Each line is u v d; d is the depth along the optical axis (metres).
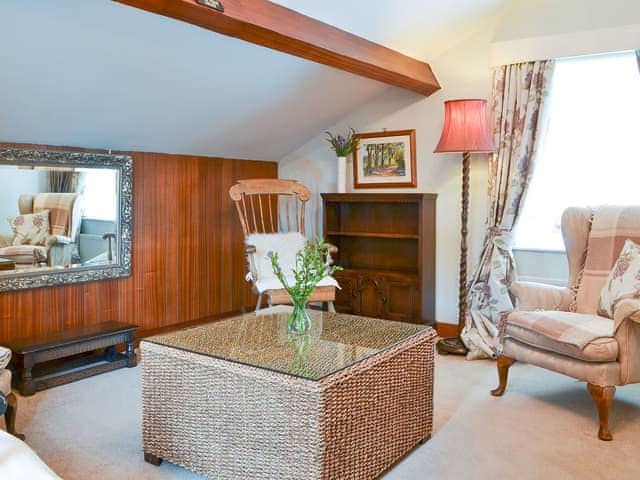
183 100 3.70
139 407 3.01
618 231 3.25
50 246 3.62
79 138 3.68
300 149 5.31
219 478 2.21
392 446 2.35
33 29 2.60
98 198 3.88
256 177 5.22
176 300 4.52
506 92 4.05
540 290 3.30
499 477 2.29
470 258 4.40
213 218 4.80
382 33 3.67
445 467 2.38
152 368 2.39
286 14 3.01
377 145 4.82
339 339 2.48
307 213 5.32
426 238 4.40
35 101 3.14
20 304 3.52
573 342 2.70
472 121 3.80
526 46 3.96
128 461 2.44
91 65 3.01
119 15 2.69
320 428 1.94
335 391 2.00
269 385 2.04
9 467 1.42
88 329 3.65
